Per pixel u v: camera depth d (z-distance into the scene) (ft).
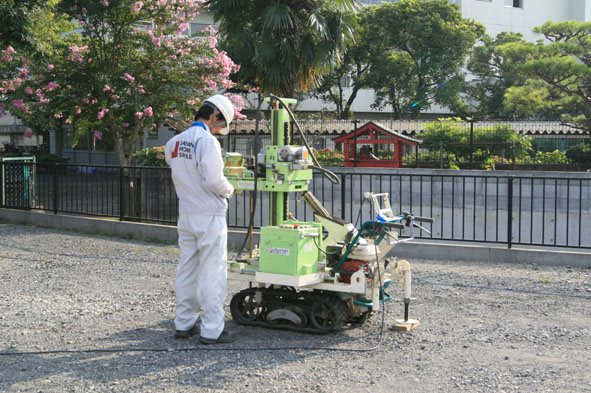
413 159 67.41
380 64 121.29
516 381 14.70
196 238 17.21
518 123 93.66
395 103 127.65
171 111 50.19
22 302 22.09
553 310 21.33
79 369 15.35
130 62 46.34
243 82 58.34
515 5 168.35
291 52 51.98
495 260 29.84
